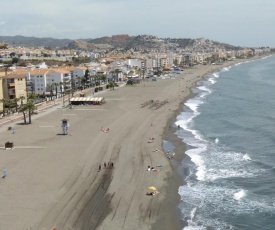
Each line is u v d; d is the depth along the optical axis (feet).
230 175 224.74
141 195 194.80
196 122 376.48
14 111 445.37
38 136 319.68
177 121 381.60
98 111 450.30
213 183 212.43
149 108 463.01
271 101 510.17
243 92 612.70
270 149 277.03
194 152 272.10
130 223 165.27
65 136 318.45
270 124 362.12
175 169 235.61
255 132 330.54
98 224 163.32
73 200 186.19
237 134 324.80
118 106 484.33
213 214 175.52
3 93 481.87
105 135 320.29
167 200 189.78
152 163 245.45
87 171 227.81
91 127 354.33
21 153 267.59
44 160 249.55
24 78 506.48
